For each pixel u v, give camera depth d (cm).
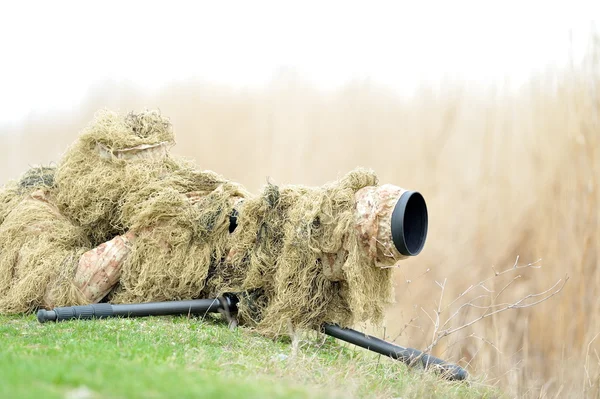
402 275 1350
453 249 1352
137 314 809
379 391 666
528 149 1343
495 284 1288
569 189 1228
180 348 701
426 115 1535
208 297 873
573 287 1180
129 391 430
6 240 884
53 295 834
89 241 905
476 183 1386
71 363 529
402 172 1524
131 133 896
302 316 812
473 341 1209
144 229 849
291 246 806
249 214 836
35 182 955
